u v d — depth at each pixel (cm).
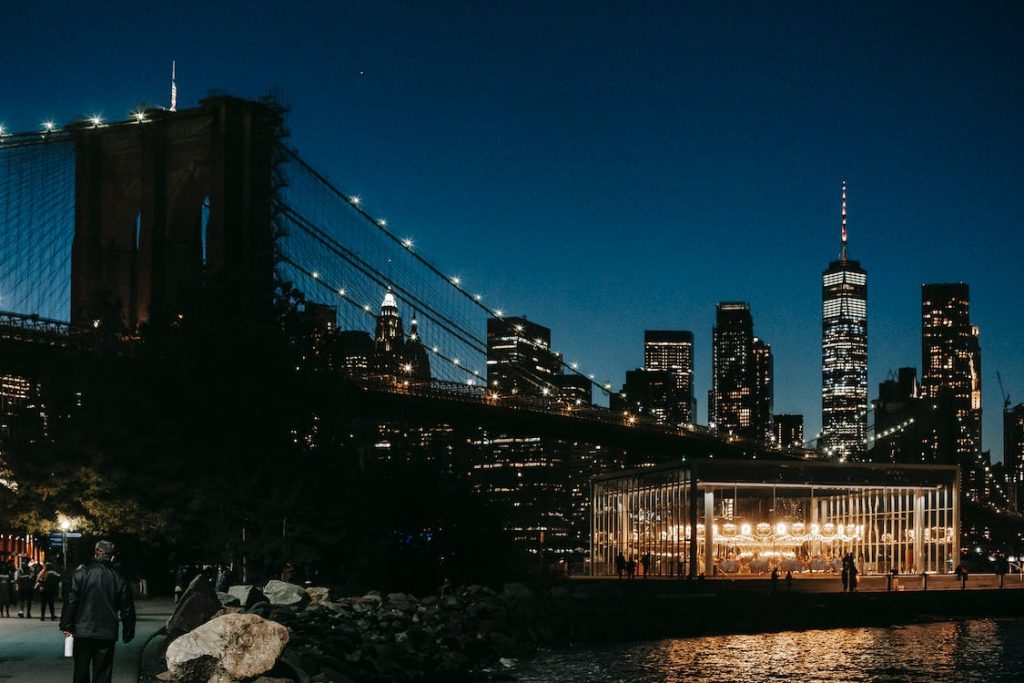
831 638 6341
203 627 2562
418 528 7262
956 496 9006
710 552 8244
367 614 4538
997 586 8325
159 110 10919
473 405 11719
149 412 6088
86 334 7181
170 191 10838
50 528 5784
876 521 8981
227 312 6738
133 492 5859
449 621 5291
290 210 10881
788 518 9094
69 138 10962
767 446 16450
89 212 10856
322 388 6725
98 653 1928
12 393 6831
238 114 10750
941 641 6222
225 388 6297
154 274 10594
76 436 5900
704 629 6531
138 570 6088
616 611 6269
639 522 9150
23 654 2845
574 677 4628
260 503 6084
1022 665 5256
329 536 6328
